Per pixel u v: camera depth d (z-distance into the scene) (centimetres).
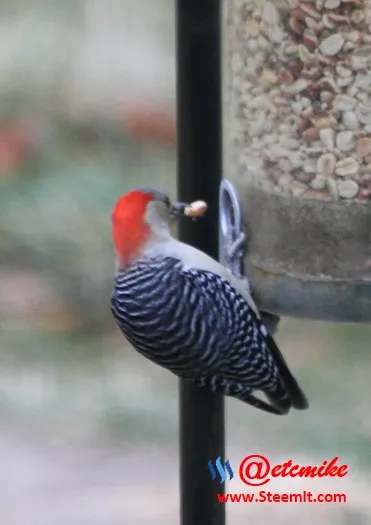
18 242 1461
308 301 714
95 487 1209
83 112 1480
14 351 1427
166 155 1479
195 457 720
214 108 696
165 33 1505
